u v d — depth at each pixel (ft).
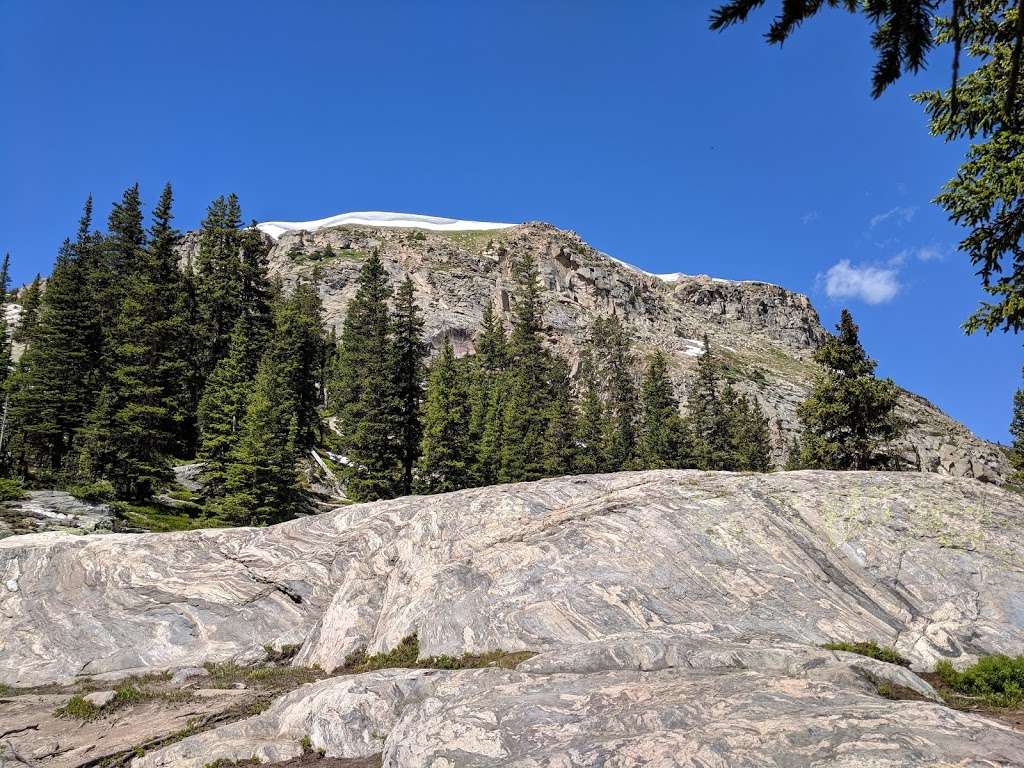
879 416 125.18
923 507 58.75
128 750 43.39
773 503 61.93
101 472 143.13
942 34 39.37
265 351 212.84
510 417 199.31
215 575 79.36
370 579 69.62
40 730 49.11
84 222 259.19
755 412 325.21
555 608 52.47
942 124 42.80
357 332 283.18
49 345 173.47
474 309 446.60
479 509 73.15
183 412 169.58
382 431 172.35
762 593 51.72
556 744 29.14
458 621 54.75
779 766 23.89
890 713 26.30
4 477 146.61
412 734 33.91
